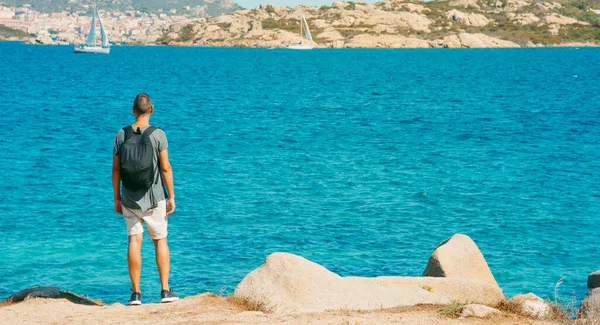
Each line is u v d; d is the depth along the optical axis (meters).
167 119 45.06
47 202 20.80
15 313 7.05
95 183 24.03
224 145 33.41
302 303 7.08
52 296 7.92
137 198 7.35
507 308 7.61
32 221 18.52
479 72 107.62
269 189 23.00
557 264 15.34
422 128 40.38
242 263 15.08
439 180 24.70
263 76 99.00
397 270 14.77
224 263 15.04
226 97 63.34
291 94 67.00
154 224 7.53
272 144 33.81
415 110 51.53
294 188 23.20
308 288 7.24
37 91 67.50
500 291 8.34
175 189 22.81
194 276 14.07
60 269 14.47
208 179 24.72
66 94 64.81
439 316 6.91
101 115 47.56
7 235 17.08
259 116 47.31
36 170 26.23
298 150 31.88
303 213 19.70
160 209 7.52
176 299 7.68
